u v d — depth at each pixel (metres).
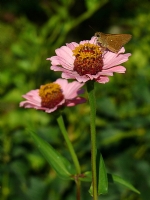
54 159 0.41
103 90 0.65
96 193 0.36
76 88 0.43
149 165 0.58
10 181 0.58
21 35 0.73
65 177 0.40
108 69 0.37
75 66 0.37
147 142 0.60
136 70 0.66
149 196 0.56
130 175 0.57
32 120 0.67
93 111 0.36
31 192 0.58
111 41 0.37
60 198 0.58
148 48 0.66
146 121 0.59
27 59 0.69
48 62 0.70
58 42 0.71
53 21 0.71
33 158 0.61
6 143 0.60
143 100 0.62
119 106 0.65
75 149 0.60
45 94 0.42
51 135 0.62
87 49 0.37
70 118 0.65
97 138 0.59
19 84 0.68
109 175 0.39
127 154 0.59
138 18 0.69
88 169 0.58
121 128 0.60
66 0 0.72
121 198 0.57
